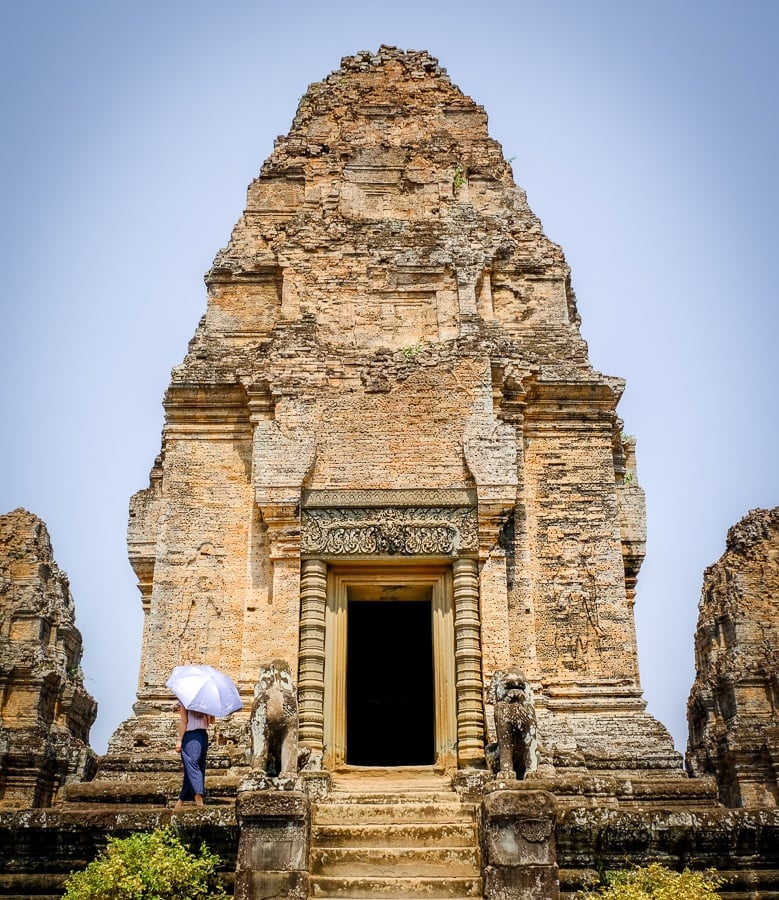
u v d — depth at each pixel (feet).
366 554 62.23
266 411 67.21
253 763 44.83
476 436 64.64
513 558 65.21
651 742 59.47
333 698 60.54
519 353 69.56
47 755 85.40
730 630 89.10
